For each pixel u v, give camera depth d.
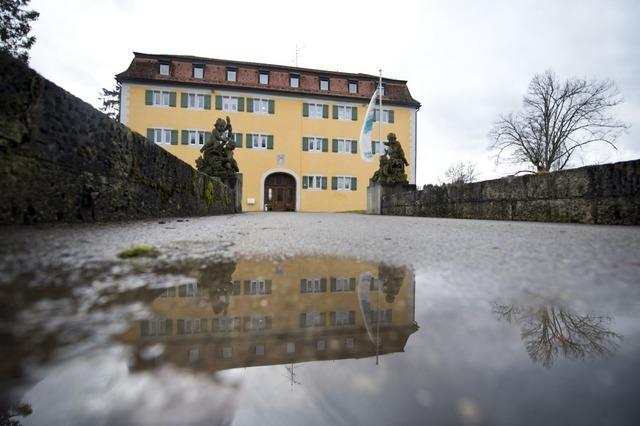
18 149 2.97
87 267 1.58
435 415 0.59
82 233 3.00
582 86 33.09
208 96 35.31
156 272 1.56
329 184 37.72
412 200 14.47
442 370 0.73
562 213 6.89
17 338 0.75
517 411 0.62
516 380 0.71
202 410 0.53
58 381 0.58
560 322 1.00
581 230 4.42
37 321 0.86
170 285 1.33
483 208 9.62
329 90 38.81
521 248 2.57
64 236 2.70
